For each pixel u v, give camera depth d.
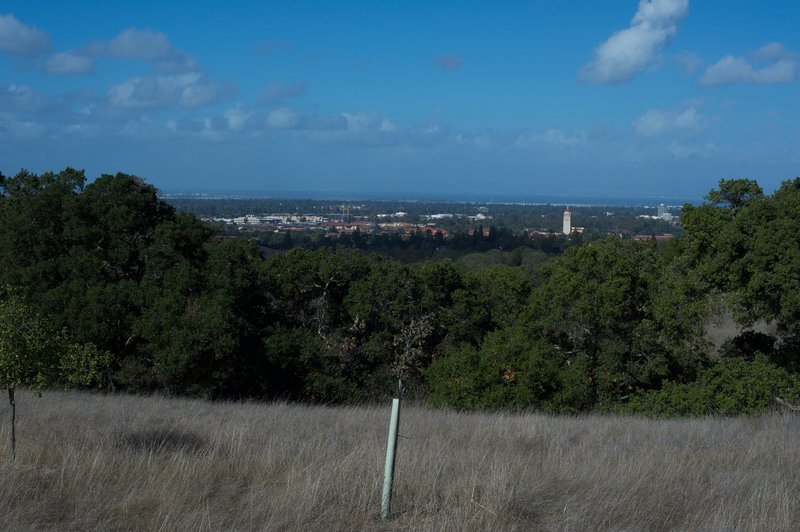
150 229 21.58
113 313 18.53
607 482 6.82
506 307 25.91
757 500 6.40
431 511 5.96
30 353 6.95
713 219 18.36
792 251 15.34
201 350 18.11
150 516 5.63
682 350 19.80
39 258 20.28
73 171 21.53
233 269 20.78
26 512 5.52
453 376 17.80
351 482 6.42
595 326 21.30
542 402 17.45
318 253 25.64
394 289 24.36
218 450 7.70
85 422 9.85
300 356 21.50
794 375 16.30
